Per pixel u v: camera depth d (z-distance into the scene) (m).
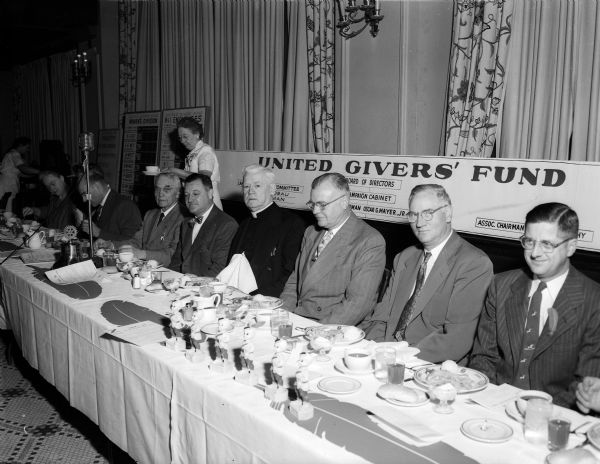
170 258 3.82
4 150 11.38
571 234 1.83
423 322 2.36
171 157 6.47
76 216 4.45
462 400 1.55
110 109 7.88
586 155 3.50
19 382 3.34
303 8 5.03
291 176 4.73
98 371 2.23
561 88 3.56
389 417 1.41
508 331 1.97
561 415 1.45
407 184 3.93
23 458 2.51
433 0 4.22
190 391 1.67
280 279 3.19
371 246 2.67
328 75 4.90
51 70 9.51
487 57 3.78
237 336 2.04
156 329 2.12
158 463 1.87
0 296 3.44
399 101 4.48
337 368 1.76
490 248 3.57
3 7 6.74
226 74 6.08
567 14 3.48
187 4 6.43
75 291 2.70
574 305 1.83
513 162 3.40
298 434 1.34
